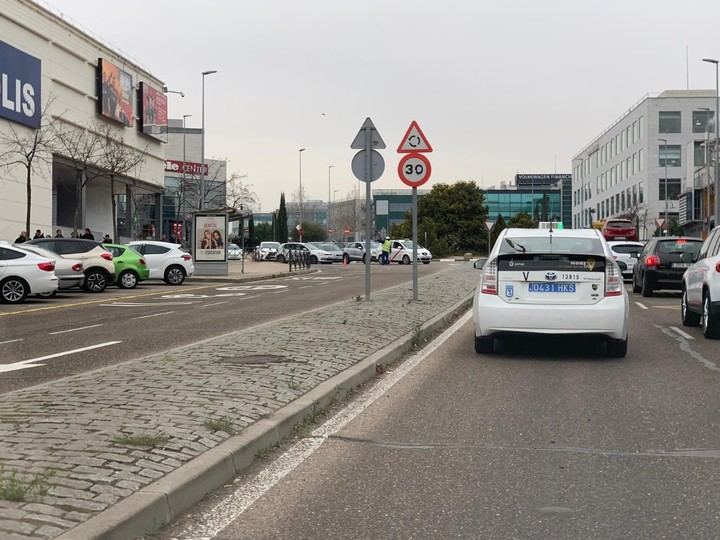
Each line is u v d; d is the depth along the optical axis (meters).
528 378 10.23
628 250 31.47
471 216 88.88
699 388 9.52
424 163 18.81
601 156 105.75
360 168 18.88
